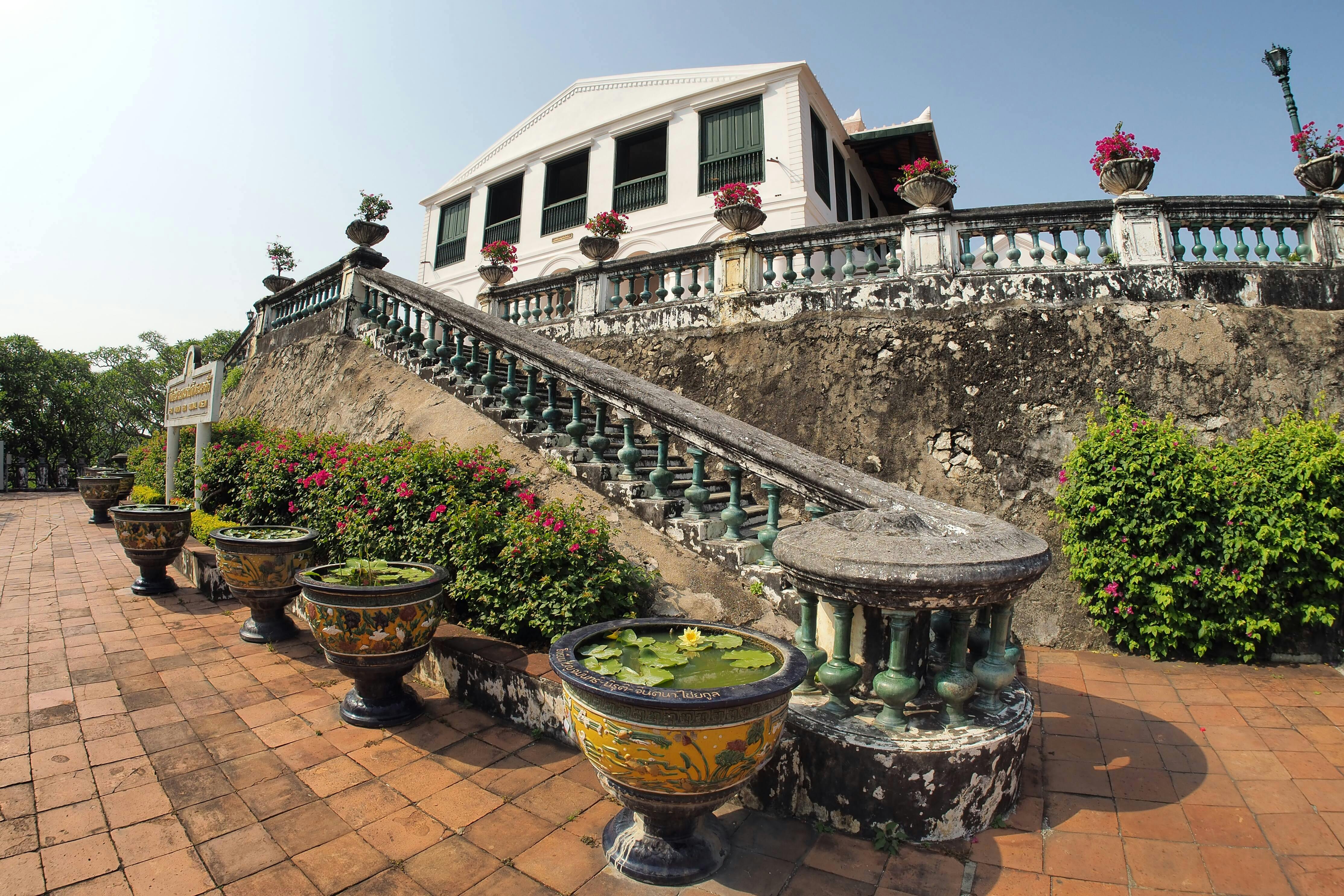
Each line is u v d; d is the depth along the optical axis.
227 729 3.24
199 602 5.52
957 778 2.47
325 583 3.17
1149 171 5.96
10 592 5.87
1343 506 4.35
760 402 6.64
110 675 3.87
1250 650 4.52
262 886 2.13
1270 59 8.50
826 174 14.74
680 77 14.90
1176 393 5.29
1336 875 2.30
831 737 2.55
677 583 3.93
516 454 5.34
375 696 3.36
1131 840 2.50
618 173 15.70
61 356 23.14
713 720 2.03
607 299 8.51
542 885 2.19
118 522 5.64
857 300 6.40
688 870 2.22
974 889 2.21
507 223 17.88
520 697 3.34
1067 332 5.57
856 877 2.28
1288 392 5.19
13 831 2.36
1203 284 5.56
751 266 7.20
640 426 6.73
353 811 2.58
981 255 6.18
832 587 2.58
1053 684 4.23
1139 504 4.61
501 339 5.88
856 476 3.60
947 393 5.77
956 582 2.36
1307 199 5.70
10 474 21.64
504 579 3.77
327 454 5.78
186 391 7.89
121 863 2.21
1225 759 3.18
